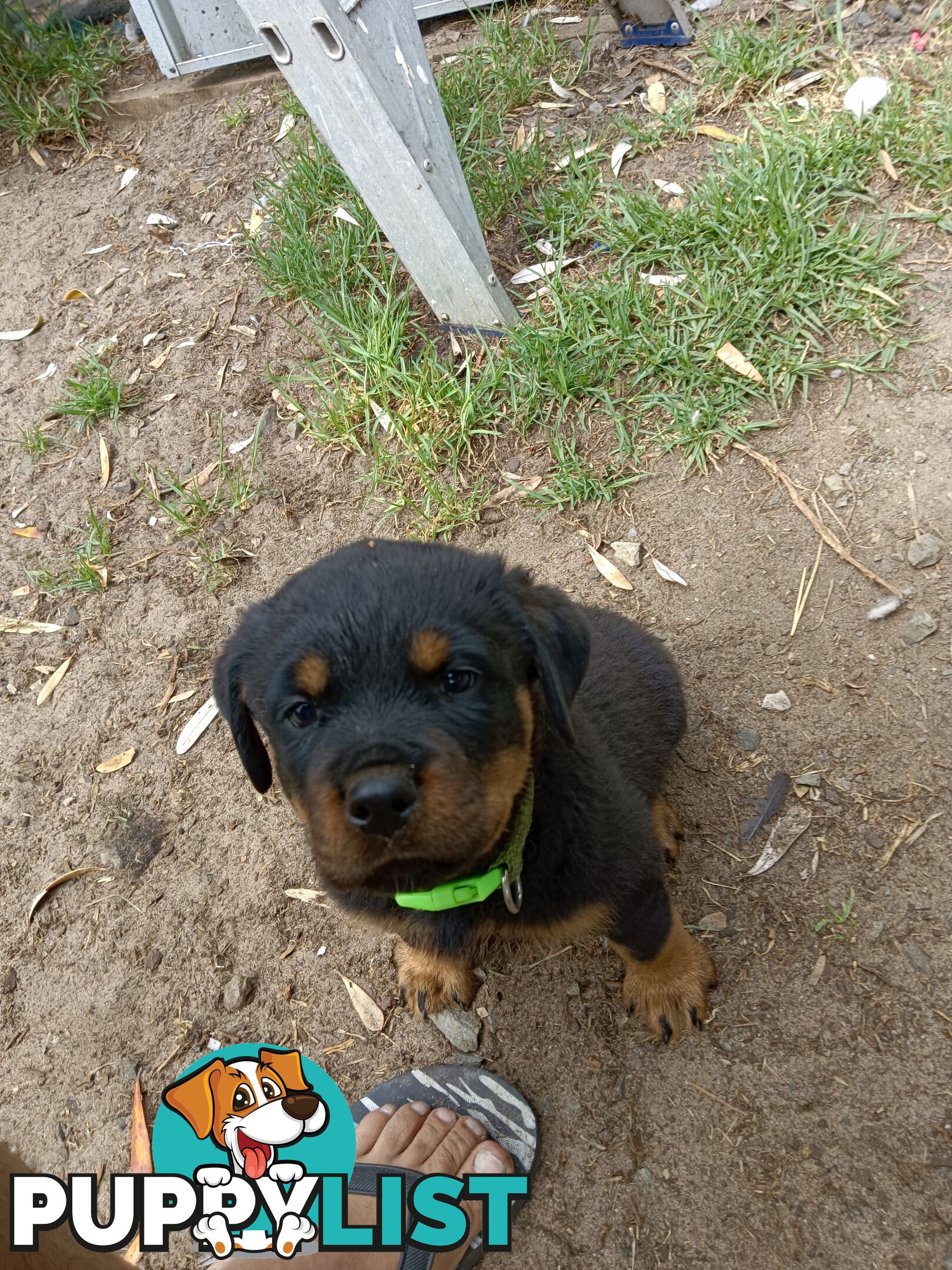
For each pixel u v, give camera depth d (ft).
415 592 1.37
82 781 2.46
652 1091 1.77
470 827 1.30
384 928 1.69
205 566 2.74
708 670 2.19
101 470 3.04
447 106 3.31
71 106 4.09
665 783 2.08
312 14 2.16
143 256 3.59
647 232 2.79
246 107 3.93
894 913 1.84
